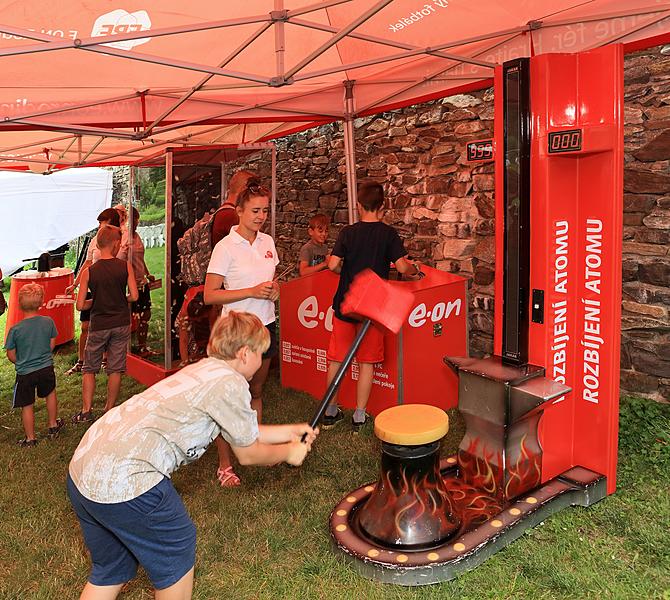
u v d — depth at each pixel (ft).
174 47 13.83
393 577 8.97
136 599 8.98
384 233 14.88
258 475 12.86
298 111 18.06
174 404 7.30
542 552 9.53
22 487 12.91
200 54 14.48
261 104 17.37
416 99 17.74
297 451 8.14
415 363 15.76
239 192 13.33
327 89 18.30
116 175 43.09
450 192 19.10
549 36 13.24
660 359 14.56
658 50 13.80
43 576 9.70
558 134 9.95
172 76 15.47
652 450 12.64
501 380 10.08
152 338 19.31
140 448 7.13
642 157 14.34
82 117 16.15
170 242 17.67
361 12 13.47
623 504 10.89
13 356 15.05
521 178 10.26
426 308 15.78
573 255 10.82
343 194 23.98
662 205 14.14
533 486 10.80
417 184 20.24
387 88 17.76
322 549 10.03
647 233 14.49
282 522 10.95
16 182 38.11
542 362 10.63
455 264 19.25
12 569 9.93
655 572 8.97
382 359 15.21
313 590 8.99
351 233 14.98
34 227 39.52
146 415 7.25
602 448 11.07
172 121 16.96
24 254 39.55
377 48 15.65
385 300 8.38
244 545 10.27
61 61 13.58
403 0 12.66
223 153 18.42
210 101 17.16
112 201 43.65
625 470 12.11
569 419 11.31
